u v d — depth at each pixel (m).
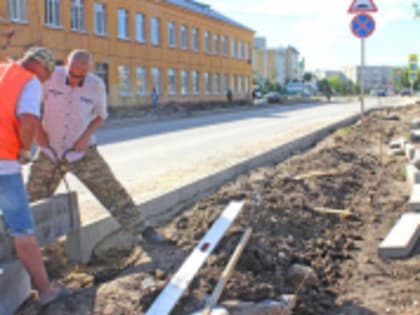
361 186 9.38
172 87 42.25
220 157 10.95
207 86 49.31
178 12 42.16
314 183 8.52
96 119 5.02
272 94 58.34
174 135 18.62
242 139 16.45
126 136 18.45
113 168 10.62
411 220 6.67
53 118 4.88
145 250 5.19
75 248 5.07
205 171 8.99
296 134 15.36
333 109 39.97
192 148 14.09
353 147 13.94
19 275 4.00
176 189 6.89
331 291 5.14
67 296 4.16
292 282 5.12
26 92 3.74
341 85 124.88
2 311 3.73
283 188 7.91
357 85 123.19
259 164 10.31
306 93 74.88
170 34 41.69
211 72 49.62
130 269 4.79
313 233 6.55
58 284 4.55
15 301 3.93
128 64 35.41
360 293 5.12
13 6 25.02
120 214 5.17
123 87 35.16
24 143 3.77
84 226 5.12
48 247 5.29
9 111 3.71
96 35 31.66
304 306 4.74
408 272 5.49
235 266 4.93
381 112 27.22
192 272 4.52
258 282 4.84
